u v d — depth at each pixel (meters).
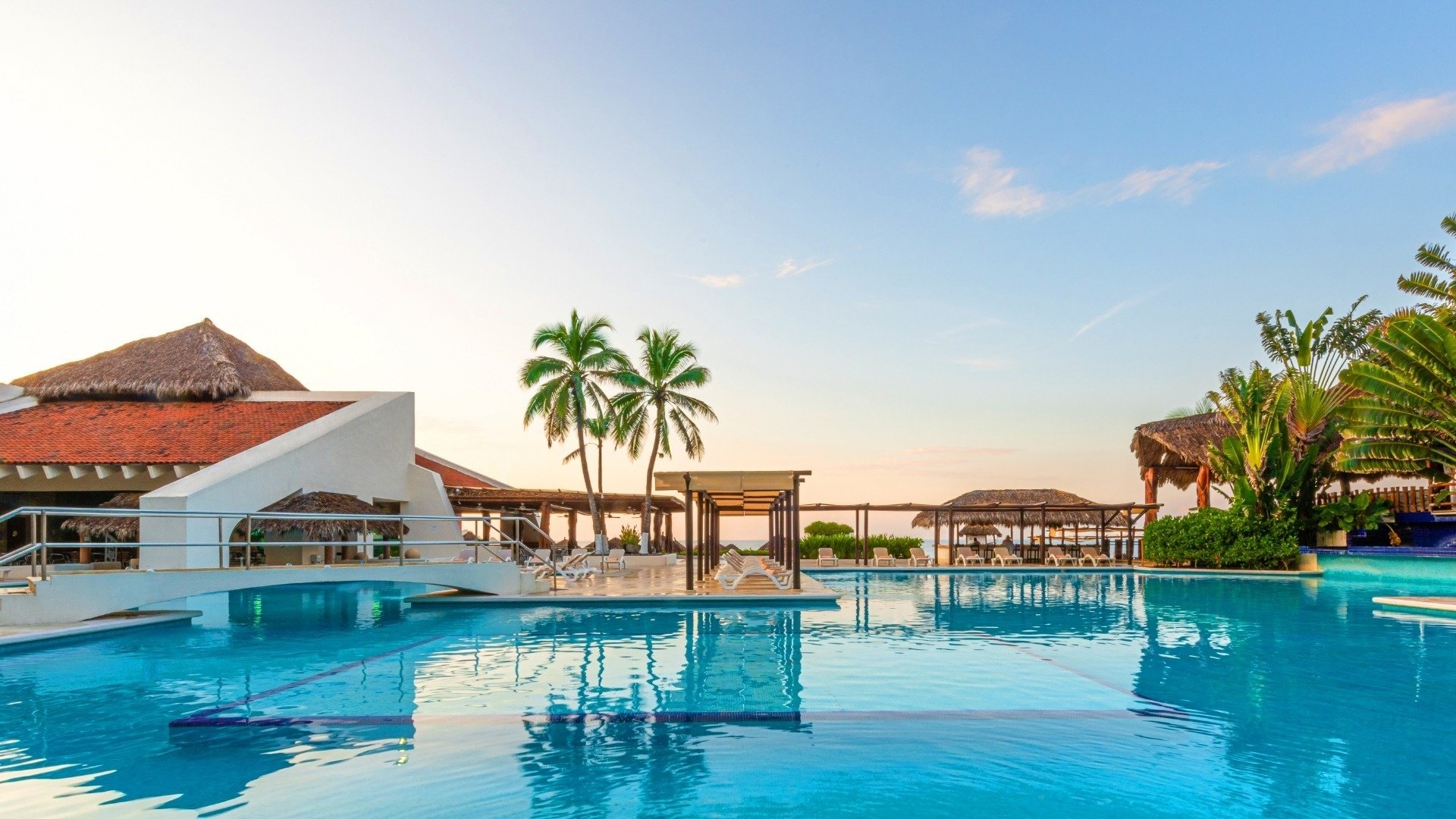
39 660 9.55
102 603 11.75
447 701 7.09
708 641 10.77
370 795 4.68
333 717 6.52
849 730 6.10
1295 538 25.17
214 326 28.06
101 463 19.84
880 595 18.39
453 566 15.62
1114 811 4.45
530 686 7.75
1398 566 21.16
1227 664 8.89
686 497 17.64
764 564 24.78
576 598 15.46
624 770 5.14
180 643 10.85
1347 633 11.46
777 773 5.10
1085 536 36.75
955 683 7.81
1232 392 27.45
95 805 4.53
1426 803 4.57
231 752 5.57
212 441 21.42
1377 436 22.69
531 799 4.62
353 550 22.47
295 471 21.02
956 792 4.76
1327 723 6.30
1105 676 8.21
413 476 26.80
